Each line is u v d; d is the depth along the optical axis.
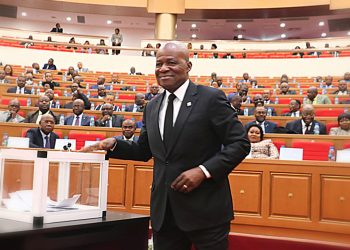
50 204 1.16
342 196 3.18
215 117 1.41
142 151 1.61
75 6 15.18
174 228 1.42
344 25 18.20
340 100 8.22
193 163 1.39
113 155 1.52
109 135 5.20
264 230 3.39
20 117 6.05
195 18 15.73
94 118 6.47
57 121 6.15
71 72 11.55
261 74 12.42
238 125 1.42
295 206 3.31
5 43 13.27
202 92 1.45
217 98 1.42
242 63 12.59
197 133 1.39
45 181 1.10
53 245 1.05
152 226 1.43
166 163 1.42
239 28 19.67
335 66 11.88
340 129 5.37
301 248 1.81
